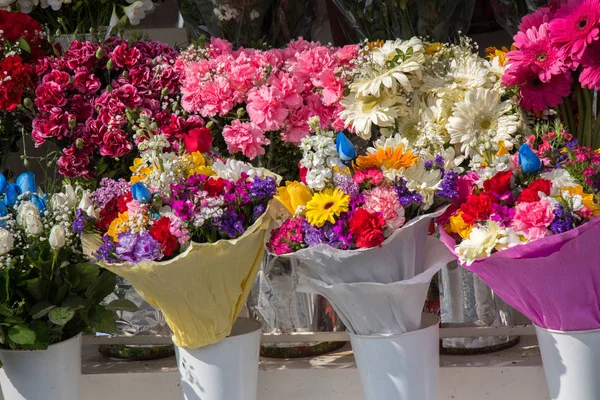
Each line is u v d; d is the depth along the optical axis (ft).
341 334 7.82
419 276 6.48
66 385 6.85
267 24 9.09
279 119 7.41
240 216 6.44
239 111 7.48
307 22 9.21
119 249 6.04
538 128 7.42
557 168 6.57
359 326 6.72
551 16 7.42
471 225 6.16
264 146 7.90
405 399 6.59
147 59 8.13
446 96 7.46
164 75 7.98
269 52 8.00
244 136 7.41
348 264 6.40
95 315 6.93
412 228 6.39
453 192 6.30
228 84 7.49
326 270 6.49
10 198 7.10
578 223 5.97
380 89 7.41
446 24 8.65
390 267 6.45
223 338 6.69
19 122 8.52
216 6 8.75
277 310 7.78
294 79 7.63
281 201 6.50
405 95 7.54
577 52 6.93
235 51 8.79
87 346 8.70
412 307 6.59
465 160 7.59
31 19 8.52
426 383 6.64
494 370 7.46
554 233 5.90
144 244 6.01
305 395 7.57
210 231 6.48
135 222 6.18
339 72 7.55
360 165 6.54
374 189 6.26
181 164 6.63
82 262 6.85
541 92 7.27
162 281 6.30
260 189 6.33
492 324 7.82
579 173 6.42
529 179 6.43
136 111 7.63
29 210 6.64
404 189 6.29
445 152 7.22
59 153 8.15
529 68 7.25
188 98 7.67
